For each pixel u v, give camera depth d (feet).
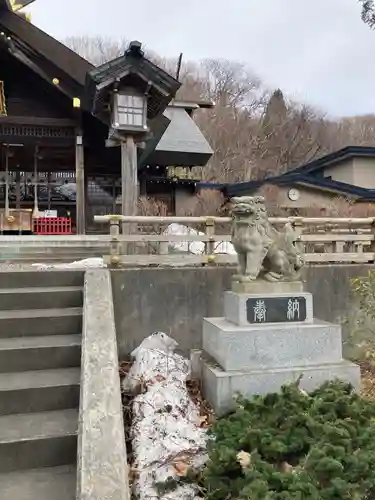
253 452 9.93
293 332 14.64
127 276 19.34
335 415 11.18
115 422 9.45
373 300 18.84
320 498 8.13
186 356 19.74
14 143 49.44
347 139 162.61
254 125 148.05
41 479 9.84
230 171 125.70
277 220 21.81
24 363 13.89
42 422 11.37
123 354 19.12
